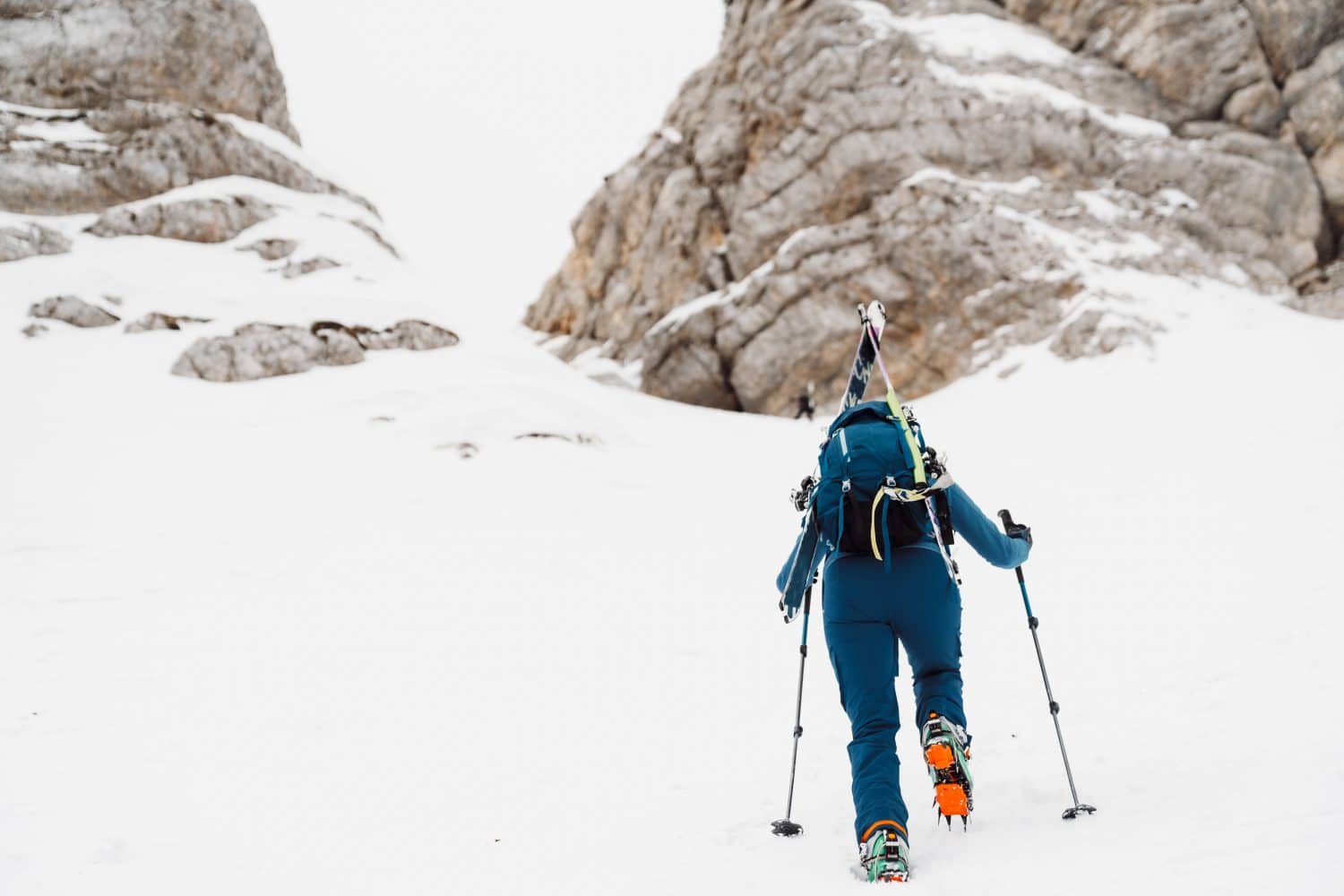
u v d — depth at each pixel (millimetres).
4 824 3449
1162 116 24406
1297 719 3363
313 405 13586
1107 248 21703
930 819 3049
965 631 5824
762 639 6113
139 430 12297
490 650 6004
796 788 3676
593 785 3875
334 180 21094
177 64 19609
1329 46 23203
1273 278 22203
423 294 17922
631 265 29078
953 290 22125
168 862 3160
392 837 3369
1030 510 9391
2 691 5074
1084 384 18281
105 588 7266
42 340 14648
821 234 23672
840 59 24750
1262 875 2066
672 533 9516
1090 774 3225
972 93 23875
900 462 2953
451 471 11562
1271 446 11094
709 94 29516
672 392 24984
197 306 15602
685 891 2729
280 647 6008
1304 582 5652
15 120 18141
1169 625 5266
